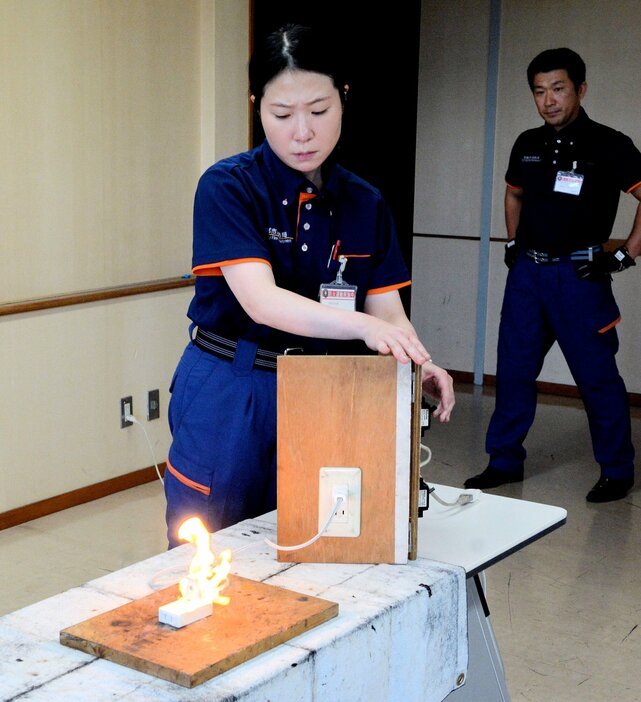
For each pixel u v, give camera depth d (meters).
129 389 4.14
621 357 5.80
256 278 1.73
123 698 1.18
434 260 6.31
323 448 1.57
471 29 5.97
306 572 1.56
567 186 3.91
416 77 5.17
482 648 1.95
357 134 5.05
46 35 3.65
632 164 3.89
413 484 1.59
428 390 1.81
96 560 3.47
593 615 3.13
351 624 1.38
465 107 6.06
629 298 5.73
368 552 1.59
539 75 3.87
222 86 4.25
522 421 4.30
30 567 3.40
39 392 3.80
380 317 1.97
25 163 3.66
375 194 1.93
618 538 3.77
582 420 5.45
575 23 5.67
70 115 3.78
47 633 1.35
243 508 1.94
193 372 1.93
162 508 4.00
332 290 1.76
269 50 1.65
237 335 1.91
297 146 1.69
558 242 3.99
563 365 6.01
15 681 1.22
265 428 1.90
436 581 1.53
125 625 1.33
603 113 5.66
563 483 4.38
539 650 2.90
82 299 3.87
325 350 1.93
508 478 4.34
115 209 4.00
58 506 3.92
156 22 4.03
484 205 6.10
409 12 5.07
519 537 1.74
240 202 1.78
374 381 1.55
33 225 3.72
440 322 6.36
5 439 3.71
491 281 6.16
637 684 2.72
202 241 1.79
